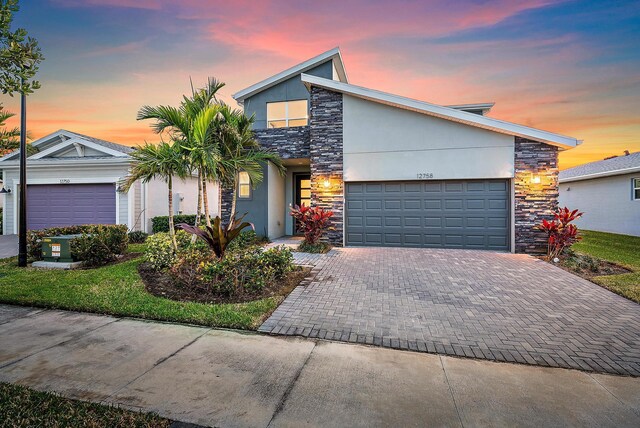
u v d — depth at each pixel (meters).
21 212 6.99
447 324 3.99
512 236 8.82
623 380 2.74
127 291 5.15
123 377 2.71
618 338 3.58
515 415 2.23
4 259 7.87
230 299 4.83
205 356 3.12
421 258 8.04
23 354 3.12
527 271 6.71
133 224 11.88
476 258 8.02
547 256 8.09
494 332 3.75
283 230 13.46
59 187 12.48
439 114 8.97
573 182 17.39
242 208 11.95
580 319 4.14
